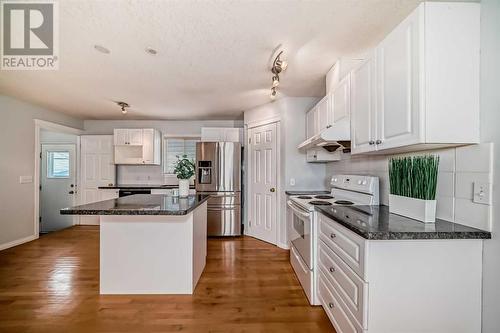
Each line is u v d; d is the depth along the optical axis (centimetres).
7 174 373
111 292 234
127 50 228
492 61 125
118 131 510
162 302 222
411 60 135
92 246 383
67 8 171
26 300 225
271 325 191
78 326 189
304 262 237
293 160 376
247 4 165
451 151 148
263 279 269
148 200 268
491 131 125
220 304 219
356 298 141
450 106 130
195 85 322
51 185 548
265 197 414
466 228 134
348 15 177
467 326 131
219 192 450
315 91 348
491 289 126
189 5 166
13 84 319
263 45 219
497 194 123
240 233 450
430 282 132
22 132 397
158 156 540
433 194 150
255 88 334
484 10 129
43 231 545
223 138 491
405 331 132
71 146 546
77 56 240
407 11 173
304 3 165
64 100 394
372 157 241
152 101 399
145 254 234
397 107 147
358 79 196
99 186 523
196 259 255
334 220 170
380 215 173
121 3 165
